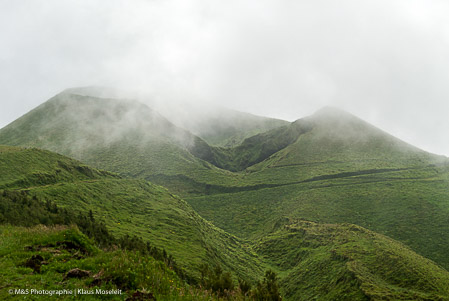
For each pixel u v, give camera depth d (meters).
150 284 15.10
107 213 80.62
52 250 18.77
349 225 111.88
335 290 65.75
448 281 61.34
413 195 151.50
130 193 110.38
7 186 78.50
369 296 55.94
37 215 39.16
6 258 16.55
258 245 123.69
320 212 149.88
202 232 99.38
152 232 75.69
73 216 45.31
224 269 70.12
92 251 20.81
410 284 60.91
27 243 19.98
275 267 100.38
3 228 28.02
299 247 108.50
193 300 15.25
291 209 162.38
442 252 98.19
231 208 179.00
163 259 40.19
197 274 47.47
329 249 92.62
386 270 68.12
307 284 76.69
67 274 14.85
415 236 112.00
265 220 161.50
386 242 88.25
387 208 141.38
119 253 18.62
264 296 20.28
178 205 118.69
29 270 15.05
